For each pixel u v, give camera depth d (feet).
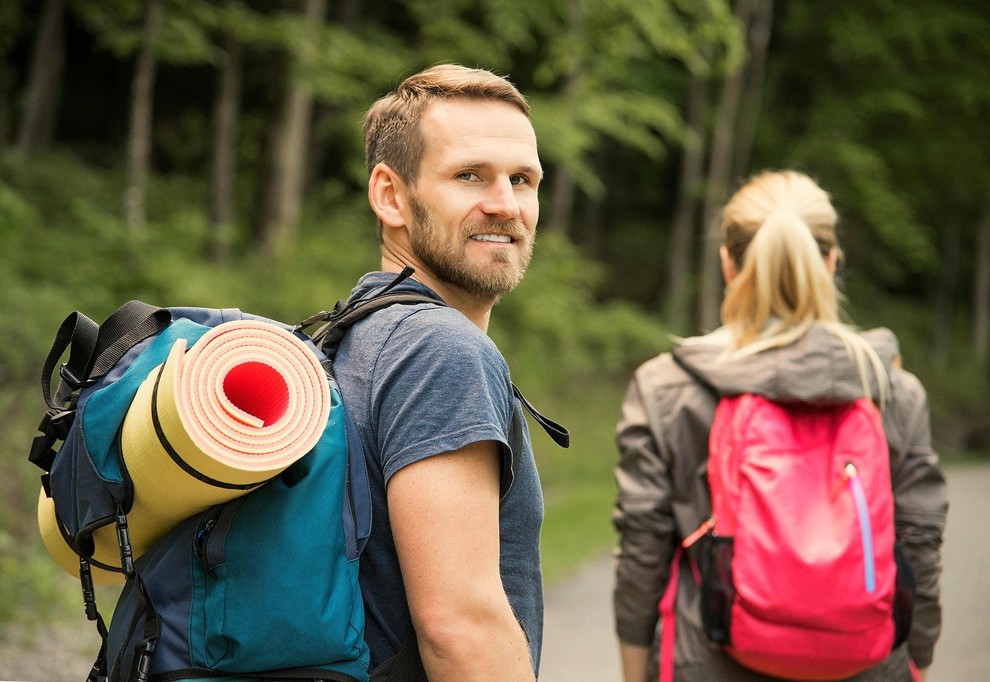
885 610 9.54
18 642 20.47
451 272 7.20
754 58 111.55
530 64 87.81
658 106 80.59
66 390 6.88
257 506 5.92
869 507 9.70
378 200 7.54
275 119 64.75
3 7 63.16
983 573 37.73
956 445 103.35
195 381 5.56
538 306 74.38
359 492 6.24
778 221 10.76
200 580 5.95
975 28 112.37
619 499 10.89
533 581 6.88
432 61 71.97
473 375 6.33
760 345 10.44
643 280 118.42
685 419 10.68
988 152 120.16
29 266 45.68
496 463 6.35
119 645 6.26
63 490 6.45
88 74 94.84
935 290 144.46
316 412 5.86
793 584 9.48
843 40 109.81
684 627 10.34
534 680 6.29
